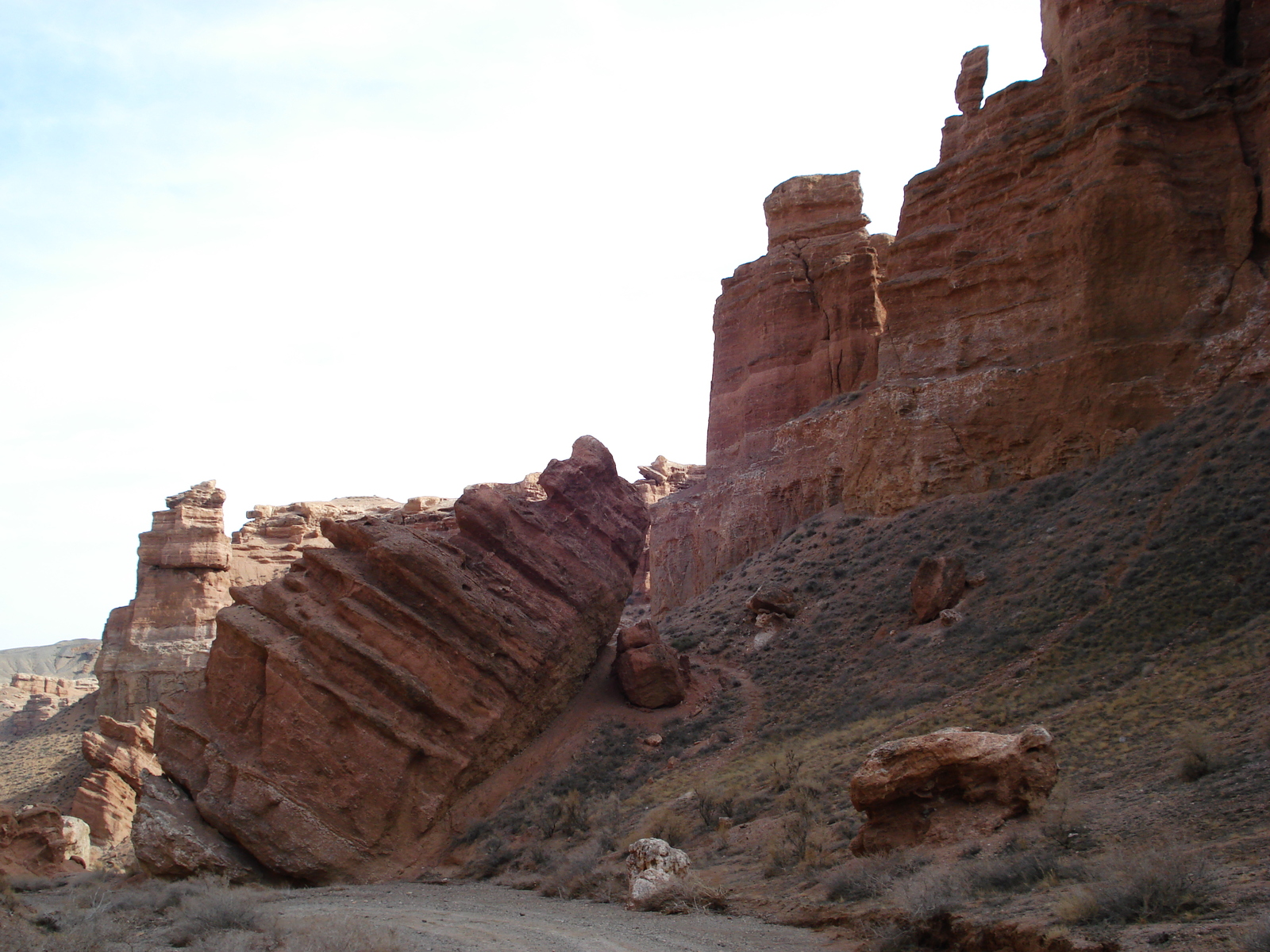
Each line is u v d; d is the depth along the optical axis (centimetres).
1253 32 4847
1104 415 4534
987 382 5044
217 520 9056
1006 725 2903
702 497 7656
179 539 8875
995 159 5381
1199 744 2009
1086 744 2475
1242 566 3238
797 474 6538
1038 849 1808
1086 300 4700
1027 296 5056
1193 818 1752
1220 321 4428
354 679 3756
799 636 4744
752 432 7306
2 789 7869
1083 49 5025
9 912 2194
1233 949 1164
